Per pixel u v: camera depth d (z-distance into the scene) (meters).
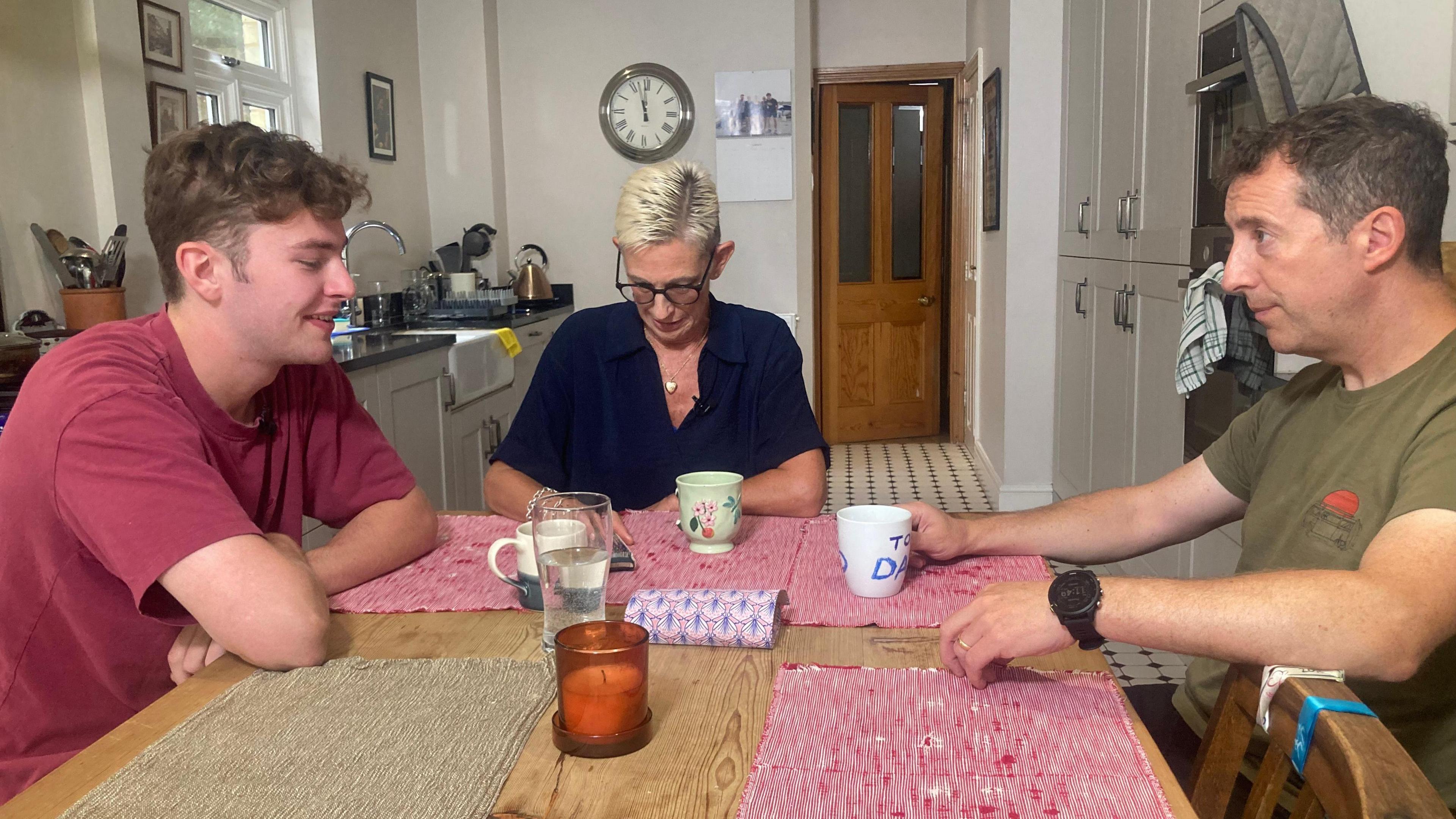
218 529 1.00
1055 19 3.93
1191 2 2.51
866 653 0.98
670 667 0.95
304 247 1.14
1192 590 0.89
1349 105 1.06
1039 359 4.12
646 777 0.75
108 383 1.07
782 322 1.77
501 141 5.04
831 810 0.70
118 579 1.11
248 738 0.83
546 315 4.66
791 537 1.37
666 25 4.89
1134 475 3.03
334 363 1.38
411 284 4.55
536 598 1.11
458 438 3.66
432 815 0.70
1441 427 0.99
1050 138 3.99
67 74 2.77
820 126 5.70
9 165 2.59
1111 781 0.73
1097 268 3.45
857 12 5.51
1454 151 1.85
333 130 4.15
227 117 3.62
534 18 4.95
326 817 0.71
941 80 5.62
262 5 3.85
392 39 4.64
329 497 1.37
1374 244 1.04
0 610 1.09
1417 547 0.90
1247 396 2.14
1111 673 0.92
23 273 2.64
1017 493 4.21
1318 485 1.14
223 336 1.16
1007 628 0.89
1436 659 1.05
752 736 0.81
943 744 0.79
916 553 1.23
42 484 1.05
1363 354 1.11
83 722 1.15
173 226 1.12
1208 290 2.16
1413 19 1.86
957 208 5.69
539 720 0.85
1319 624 0.85
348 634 1.06
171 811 0.72
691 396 1.73
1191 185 2.52
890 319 5.93
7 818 0.72
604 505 1.02
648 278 1.57
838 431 5.96
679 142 4.91
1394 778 0.60
